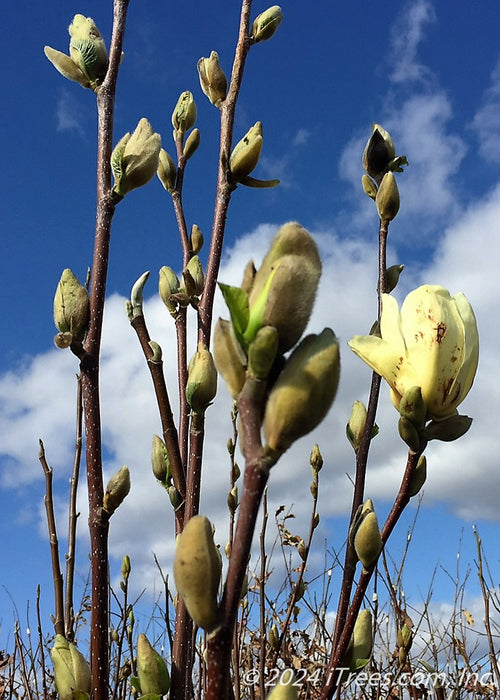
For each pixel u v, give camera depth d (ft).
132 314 1.99
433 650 3.14
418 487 1.41
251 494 0.79
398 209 1.88
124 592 2.66
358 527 1.47
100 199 1.46
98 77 1.56
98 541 1.35
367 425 1.71
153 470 1.98
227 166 1.92
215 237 1.98
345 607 1.52
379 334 1.70
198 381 1.73
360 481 1.68
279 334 0.81
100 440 1.39
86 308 1.38
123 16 1.57
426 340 1.36
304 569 2.63
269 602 3.19
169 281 2.22
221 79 2.15
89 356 1.38
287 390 0.77
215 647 0.79
